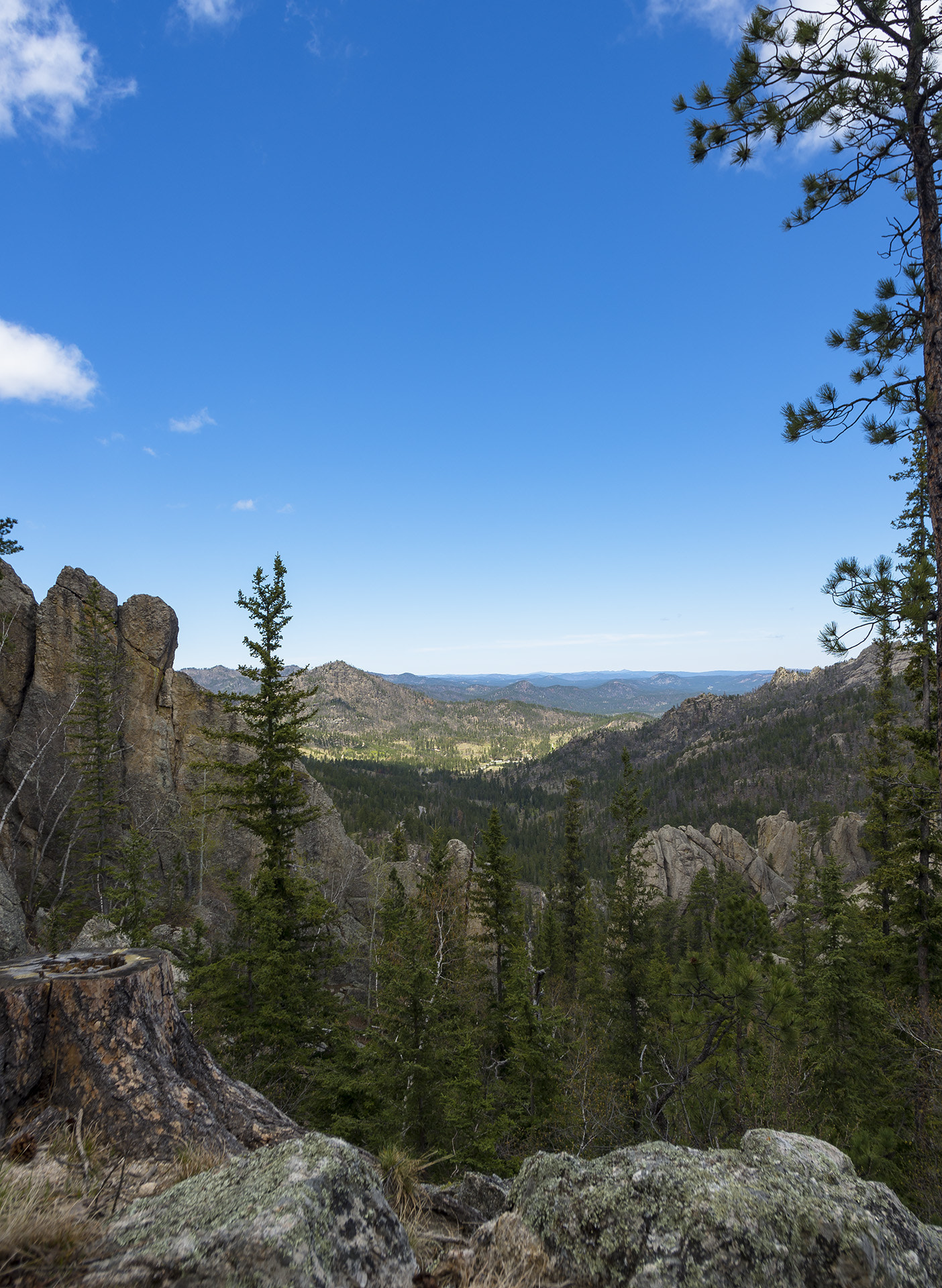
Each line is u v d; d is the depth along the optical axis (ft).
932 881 75.31
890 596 30.63
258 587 64.85
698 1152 13.17
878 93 29.22
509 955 99.14
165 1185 14.19
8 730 132.87
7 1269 9.51
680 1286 9.89
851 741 621.31
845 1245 10.19
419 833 381.40
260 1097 20.11
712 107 31.91
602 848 420.36
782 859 289.33
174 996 20.54
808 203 34.12
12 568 139.13
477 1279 11.10
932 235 30.60
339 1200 11.37
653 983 91.76
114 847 124.77
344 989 96.27
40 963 19.86
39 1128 15.87
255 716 65.46
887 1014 65.87
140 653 145.38
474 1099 45.44
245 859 142.82
